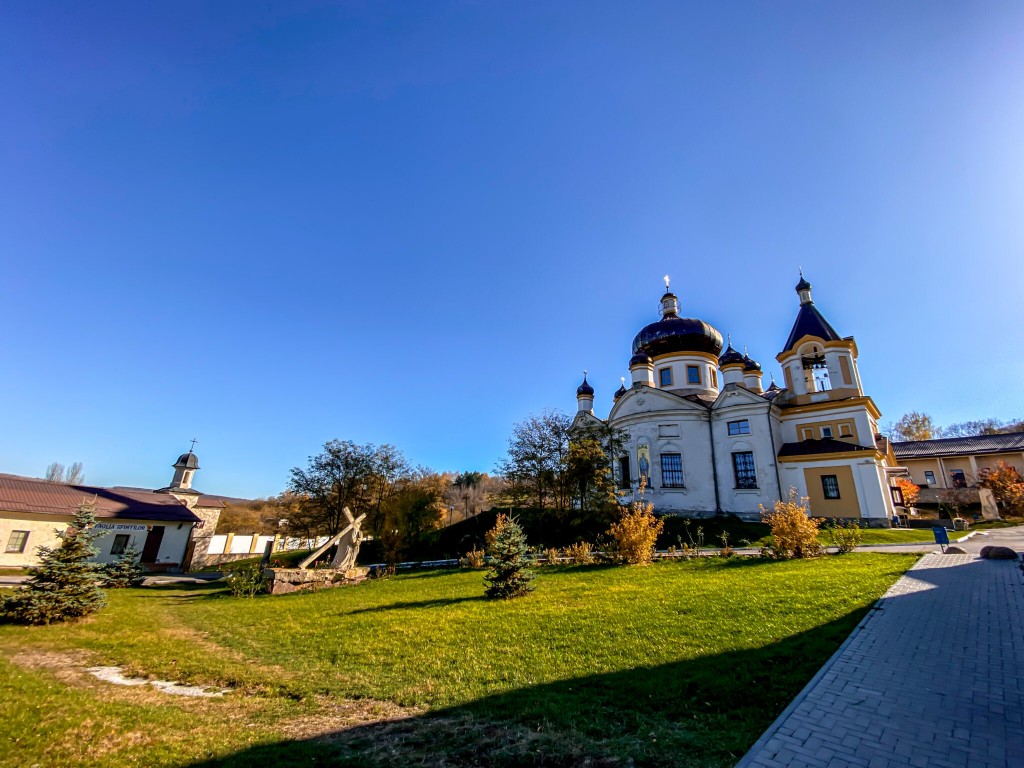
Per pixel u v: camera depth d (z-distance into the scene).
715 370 45.97
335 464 42.47
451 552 35.75
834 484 34.38
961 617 10.59
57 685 8.26
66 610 13.88
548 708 7.09
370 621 13.70
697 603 12.91
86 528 15.06
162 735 6.53
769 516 22.88
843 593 13.04
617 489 37.97
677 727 6.38
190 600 20.80
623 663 8.93
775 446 37.34
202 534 58.91
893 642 9.20
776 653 8.86
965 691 7.13
